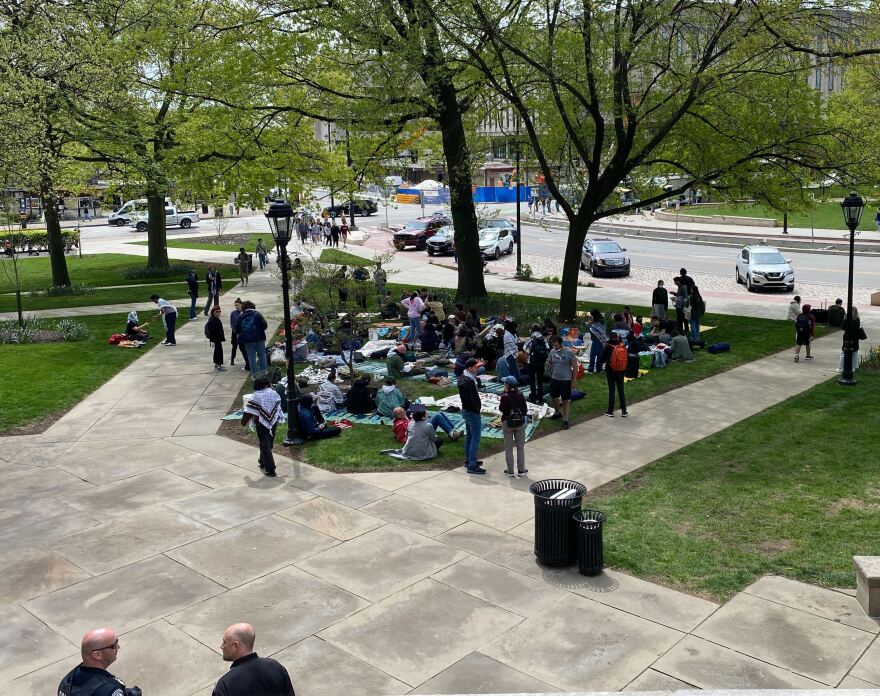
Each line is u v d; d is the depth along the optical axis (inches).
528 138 1091.3
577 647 309.3
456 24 829.2
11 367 794.8
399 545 403.9
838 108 1069.1
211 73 991.6
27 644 321.4
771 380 735.1
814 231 2101.4
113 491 485.4
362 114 906.1
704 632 315.9
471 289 1108.5
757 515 428.5
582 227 964.6
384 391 622.2
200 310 1138.0
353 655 308.2
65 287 1322.6
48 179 1062.4
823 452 529.0
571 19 868.6
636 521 426.3
